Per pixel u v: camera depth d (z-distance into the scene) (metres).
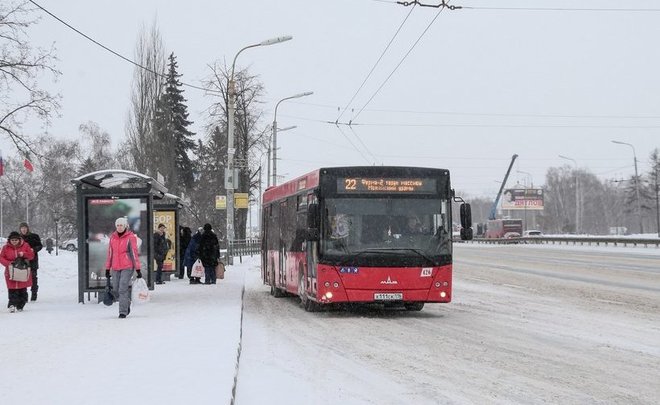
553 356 11.41
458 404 8.25
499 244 85.25
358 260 17.06
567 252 54.56
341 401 8.52
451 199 17.66
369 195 17.33
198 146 70.88
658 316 16.56
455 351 12.02
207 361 9.87
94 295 21.17
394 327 15.44
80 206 19.27
